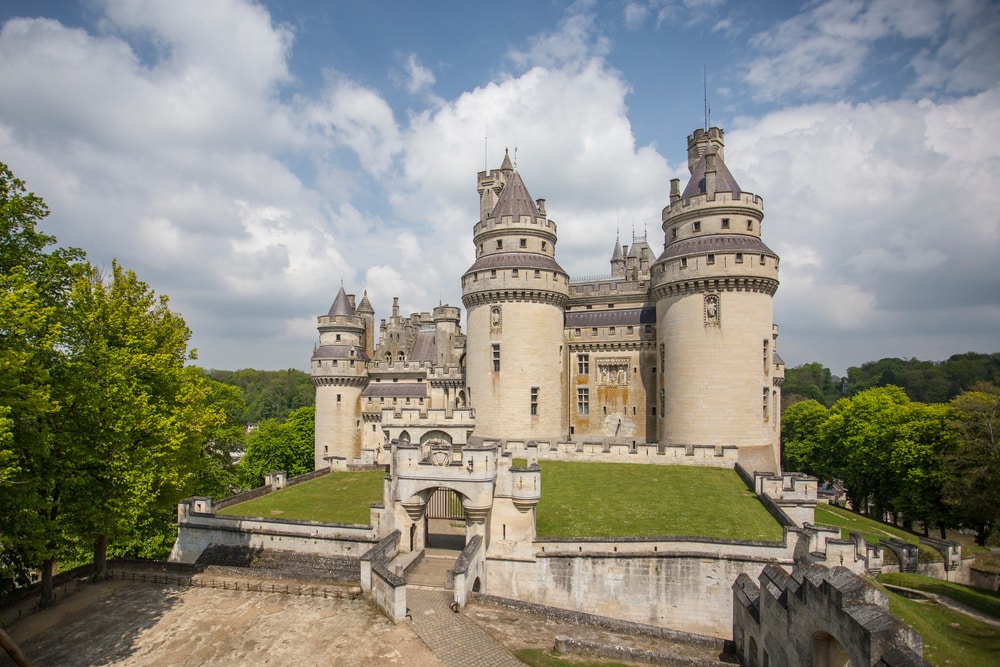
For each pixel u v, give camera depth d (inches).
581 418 2251.5
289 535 1418.6
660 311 2030.0
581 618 984.9
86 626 965.8
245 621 948.6
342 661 813.2
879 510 2659.9
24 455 927.0
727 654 922.7
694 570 1167.0
